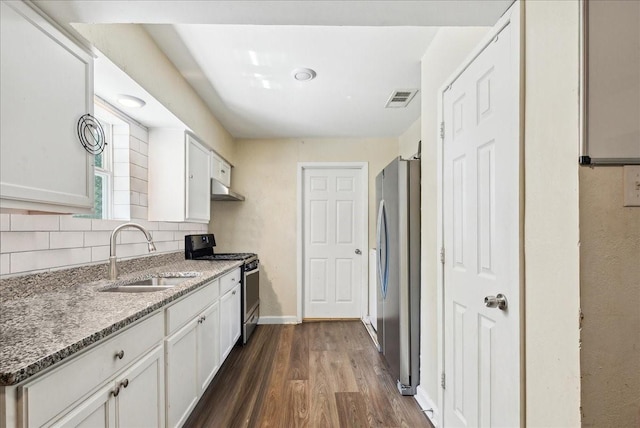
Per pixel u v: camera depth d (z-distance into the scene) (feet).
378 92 9.24
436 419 6.26
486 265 4.54
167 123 8.42
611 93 2.86
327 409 6.90
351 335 11.79
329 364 9.18
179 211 8.86
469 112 5.04
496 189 4.25
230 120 11.53
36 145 3.64
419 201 7.65
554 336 3.15
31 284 4.98
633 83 2.87
